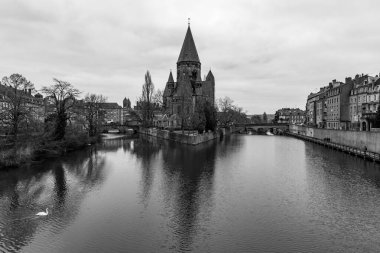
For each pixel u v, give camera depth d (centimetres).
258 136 16812
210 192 4347
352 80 12794
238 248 2695
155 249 2677
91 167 6106
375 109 10500
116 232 3002
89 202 3888
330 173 5575
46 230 3039
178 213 3512
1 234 2948
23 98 6303
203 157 7569
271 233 2984
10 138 6000
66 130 8475
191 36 18075
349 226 3144
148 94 15775
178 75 18225
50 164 6306
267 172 5712
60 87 7650
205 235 2945
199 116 12344
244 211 3578
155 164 6531
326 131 11362
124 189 4494
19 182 4784
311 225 3170
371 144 7300
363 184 4738
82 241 2812
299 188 4550
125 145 10231
